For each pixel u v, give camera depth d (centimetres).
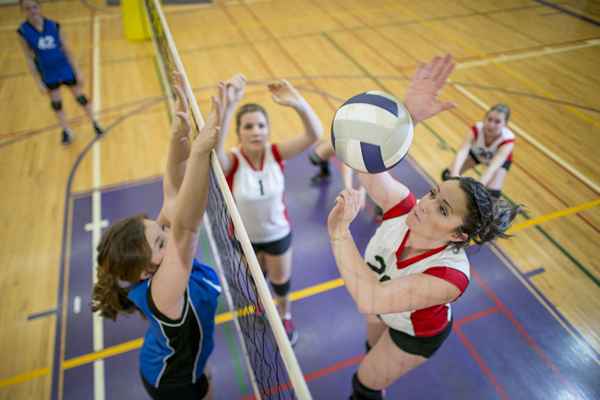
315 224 389
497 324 301
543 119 521
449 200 134
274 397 237
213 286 175
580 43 712
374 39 765
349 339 296
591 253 353
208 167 135
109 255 147
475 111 546
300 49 736
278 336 109
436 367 277
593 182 425
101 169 471
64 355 291
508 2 912
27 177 461
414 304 134
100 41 779
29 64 467
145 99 602
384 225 171
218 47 750
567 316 305
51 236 385
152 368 175
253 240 257
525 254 354
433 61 160
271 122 537
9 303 326
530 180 429
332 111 557
